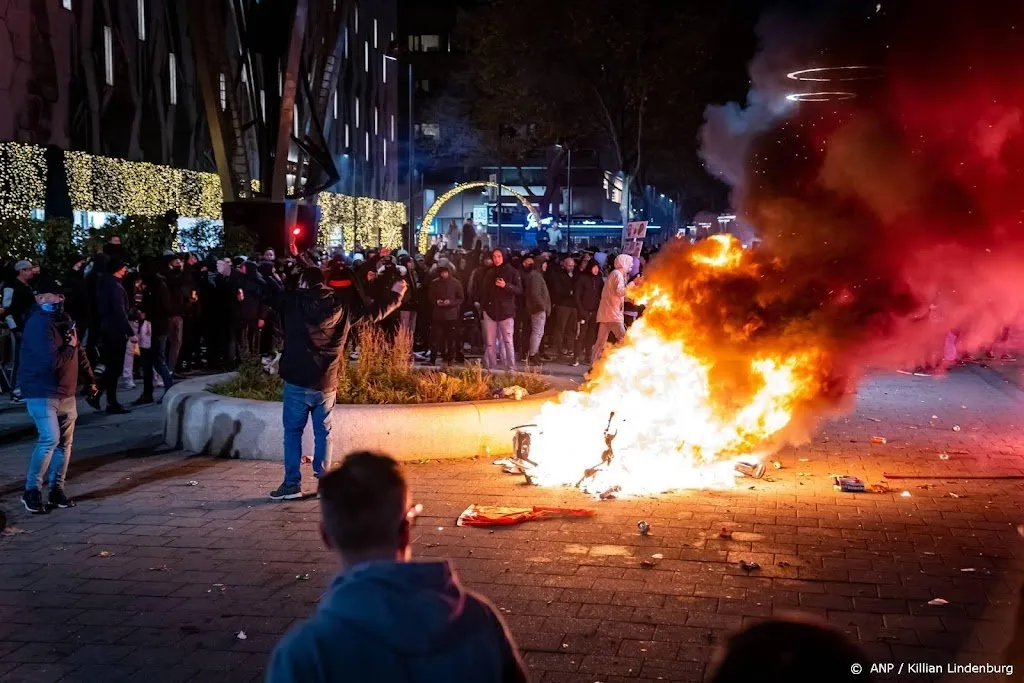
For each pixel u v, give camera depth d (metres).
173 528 8.11
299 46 29.91
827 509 8.60
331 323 8.97
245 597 6.53
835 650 1.72
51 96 29.44
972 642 5.67
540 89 39.53
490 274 17.70
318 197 50.03
